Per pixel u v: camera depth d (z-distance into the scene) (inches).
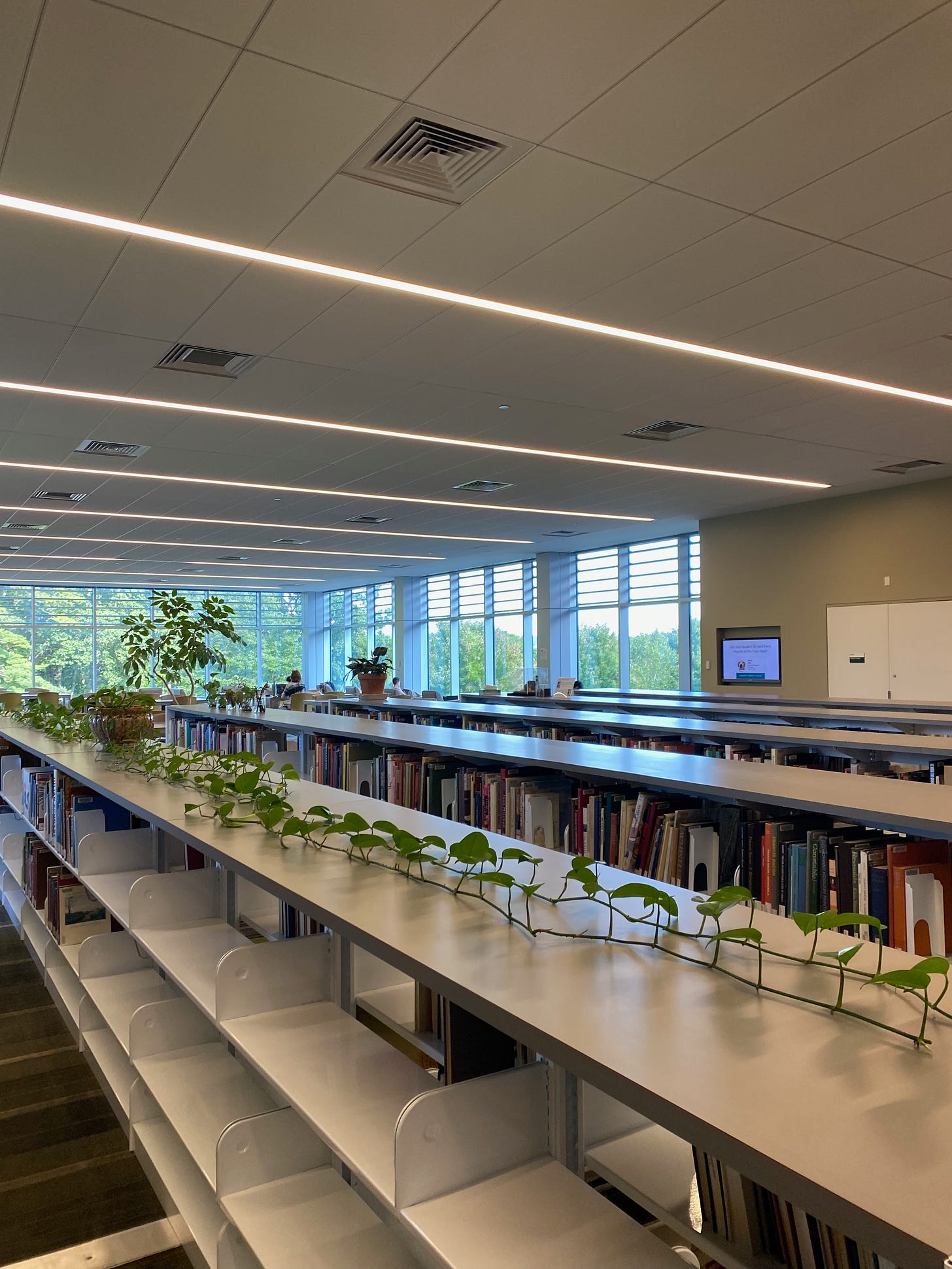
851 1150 32.5
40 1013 157.5
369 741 193.2
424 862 77.9
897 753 139.6
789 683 431.5
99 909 152.9
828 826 101.0
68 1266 90.8
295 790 120.6
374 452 311.6
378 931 58.6
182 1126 82.6
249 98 113.0
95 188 134.3
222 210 141.3
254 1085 90.0
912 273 167.8
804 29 102.3
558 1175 52.7
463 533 514.9
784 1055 40.3
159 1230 96.1
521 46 104.3
